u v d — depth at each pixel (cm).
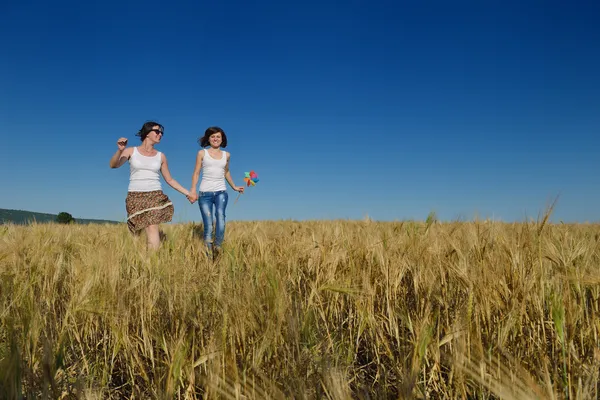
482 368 191
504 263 265
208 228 616
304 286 336
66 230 568
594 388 183
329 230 458
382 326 280
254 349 211
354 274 322
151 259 359
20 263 346
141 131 567
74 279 311
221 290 251
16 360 170
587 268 275
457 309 252
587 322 239
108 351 270
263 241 436
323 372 193
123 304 253
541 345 233
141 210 553
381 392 217
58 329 259
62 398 203
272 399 174
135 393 230
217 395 184
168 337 244
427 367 235
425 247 334
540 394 163
